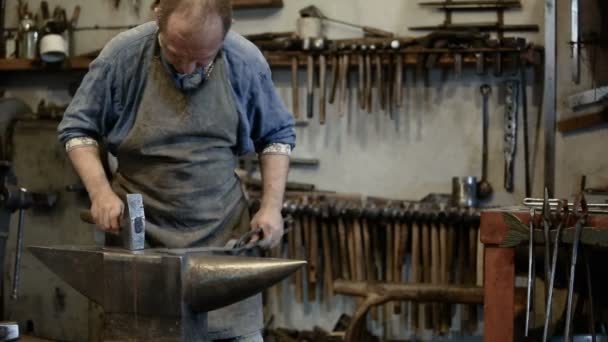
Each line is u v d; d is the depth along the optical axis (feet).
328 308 14.89
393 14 14.87
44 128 15.06
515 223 8.43
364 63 14.33
